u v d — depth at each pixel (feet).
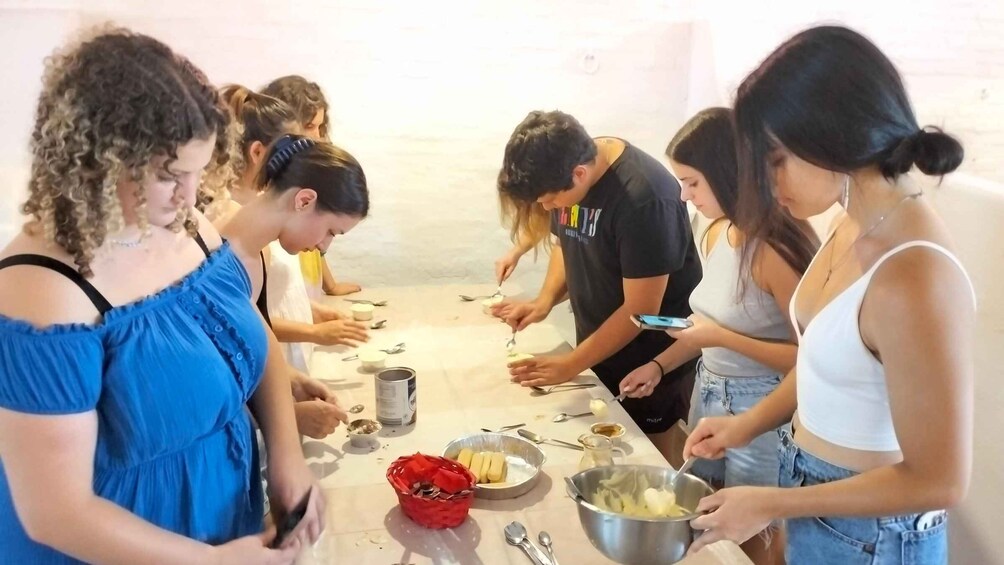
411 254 10.79
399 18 9.82
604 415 6.15
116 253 3.29
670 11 10.37
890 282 3.40
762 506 3.75
